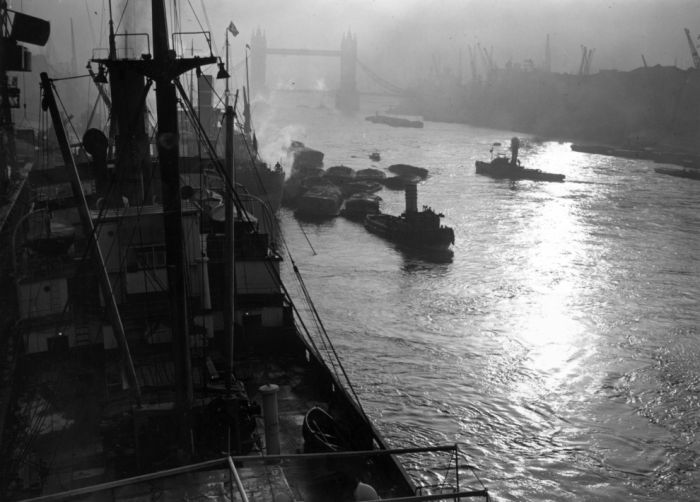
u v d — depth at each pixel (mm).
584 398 57375
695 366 63625
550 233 122250
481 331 72500
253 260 37281
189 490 18406
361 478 26594
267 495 18156
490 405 55938
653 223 131375
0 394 30969
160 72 23094
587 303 82188
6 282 42250
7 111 72188
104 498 18297
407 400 56469
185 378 24484
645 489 45219
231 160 28219
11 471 26719
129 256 33031
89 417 29828
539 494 44531
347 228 126188
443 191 174000
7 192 59594
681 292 86875
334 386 32656
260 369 35781
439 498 15875
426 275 93938
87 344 33250
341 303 80875
